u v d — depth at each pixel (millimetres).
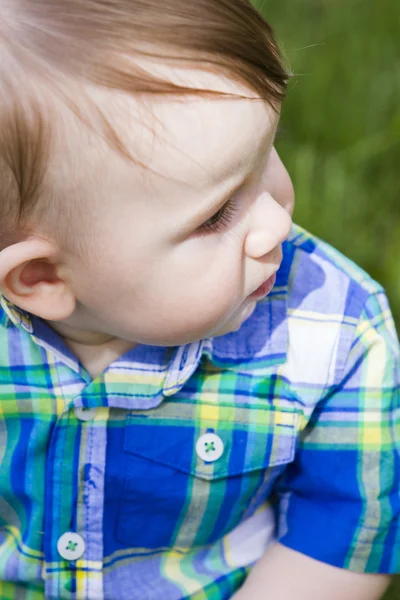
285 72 1332
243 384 1602
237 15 1285
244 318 1520
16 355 1590
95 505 1617
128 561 1699
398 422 1688
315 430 1682
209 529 1687
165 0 1265
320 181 2805
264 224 1357
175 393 1588
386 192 2795
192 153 1259
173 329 1418
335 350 1617
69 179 1298
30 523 1650
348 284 1671
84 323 1514
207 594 1705
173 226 1310
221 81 1254
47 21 1265
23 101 1271
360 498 1665
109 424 1595
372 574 1708
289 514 1747
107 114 1252
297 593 1699
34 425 1595
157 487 1616
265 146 1312
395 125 2889
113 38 1249
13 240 1396
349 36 3129
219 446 1604
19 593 1728
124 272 1356
